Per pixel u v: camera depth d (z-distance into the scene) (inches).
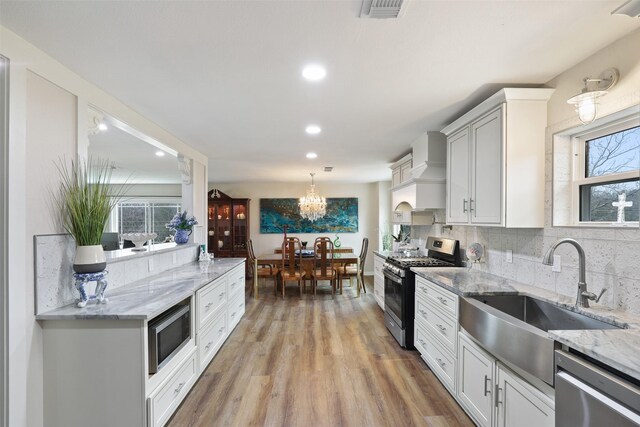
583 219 77.0
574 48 66.4
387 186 283.3
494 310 70.4
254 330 146.8
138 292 87.5
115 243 168.4
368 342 132.1
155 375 72.1
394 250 200.4
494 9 53.6
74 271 72.9
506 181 82.0
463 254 126.4
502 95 81.8
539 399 55.6
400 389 95.5
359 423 79.8
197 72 76.0
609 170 70.9
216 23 56.9
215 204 278.8
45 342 66.9
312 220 292.5
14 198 59.9
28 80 63.2
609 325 57.8
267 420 81.4
